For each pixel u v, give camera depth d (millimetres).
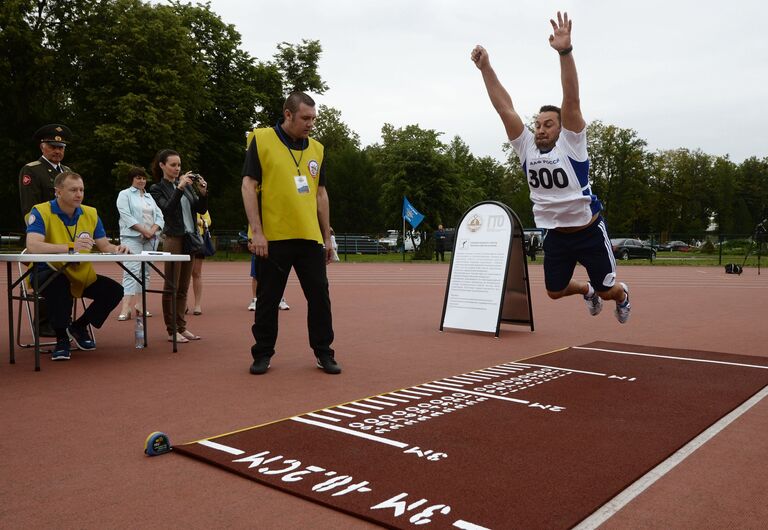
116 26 29031
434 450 3154
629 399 4230
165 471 2910
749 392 4441
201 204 6895
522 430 3510
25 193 6492
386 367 5430
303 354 6062
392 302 11305
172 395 4395
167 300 6746
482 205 7816
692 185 73938
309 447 3188
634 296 13008
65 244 5504
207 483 2760
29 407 4059
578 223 5020
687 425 3623
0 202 34281
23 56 27641
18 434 3484
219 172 37406
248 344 6625
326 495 2578
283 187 5129
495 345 6645
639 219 69312
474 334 7449
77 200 5895
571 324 8414
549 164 4863
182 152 29578
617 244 35156
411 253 37250
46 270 5680
